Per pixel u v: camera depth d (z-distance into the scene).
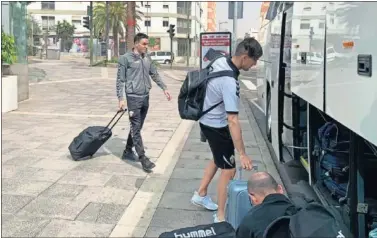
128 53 6.24
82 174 6.10
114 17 53.53
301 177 6.29
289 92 6.39
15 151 7.25
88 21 39.44
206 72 4.43
